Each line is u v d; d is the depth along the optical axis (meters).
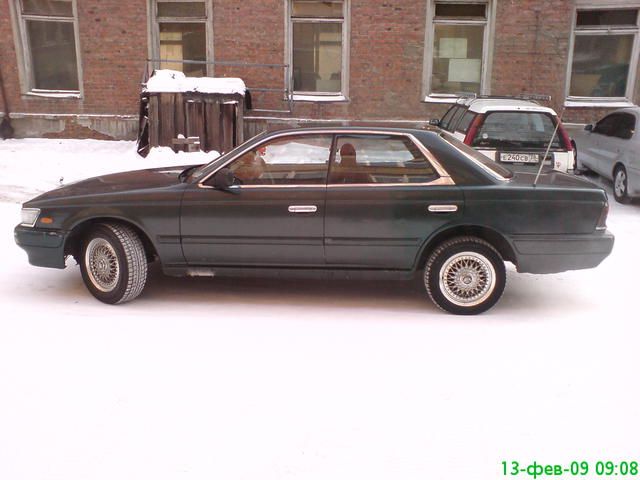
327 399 3.72
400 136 5.17
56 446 3.23
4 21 13.52
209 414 3.54
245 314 5.14
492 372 4.11
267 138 5.22
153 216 5.20
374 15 13.02
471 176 5.10
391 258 5.19
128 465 3.08
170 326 4.82
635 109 10.38
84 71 13.65
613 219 9.03
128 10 13.30
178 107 12.02
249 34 13.27
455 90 13.55
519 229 5.07
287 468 3.06
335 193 5.12
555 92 13.16
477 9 13.05
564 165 8.48
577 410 3.64
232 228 5.19
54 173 11.02
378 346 4.50
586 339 4.70
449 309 5.21
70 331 4.69
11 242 7.11
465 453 3.21
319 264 5.27
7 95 13.84
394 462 3.13
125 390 3.80
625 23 13.08
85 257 5.36
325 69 13.58
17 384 3.85
